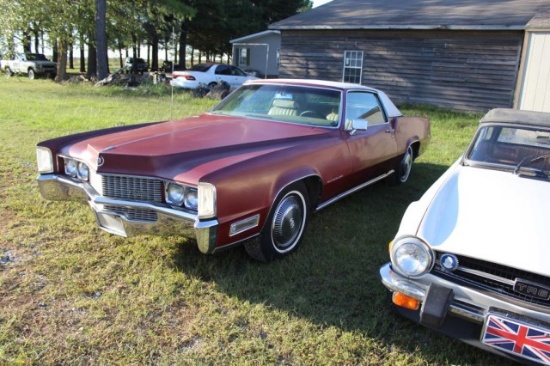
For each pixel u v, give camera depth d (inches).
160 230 117.7
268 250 131.2
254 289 120.8
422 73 604.4
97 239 146.6
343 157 162.6
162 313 109.0
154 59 1384.1
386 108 207.9
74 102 490.6
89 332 100.3
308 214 148.7
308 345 100.1
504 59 536.1
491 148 129.6
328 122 167.3
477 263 89.6
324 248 148.6
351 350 99.0
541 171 118.5
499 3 622.8
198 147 127.2
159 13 973.2
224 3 1328.7
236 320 107.4
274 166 127.3
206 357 94.4
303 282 126.2
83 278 122.4
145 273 126.6
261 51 1094.4
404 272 95.1
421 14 628.7
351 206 195.0
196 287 120.8
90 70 976.3
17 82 816.3
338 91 173.5
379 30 626.2
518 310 84.9
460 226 95.9
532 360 84.0
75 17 783.7
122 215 120.3
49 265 128.0
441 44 580.7
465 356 99.2
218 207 109.6
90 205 129.0
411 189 226.7
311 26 665.6
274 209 130.0
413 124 232.4
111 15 879.1
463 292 89.6
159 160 117.2
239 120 167.5
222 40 1472.7
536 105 485.7
